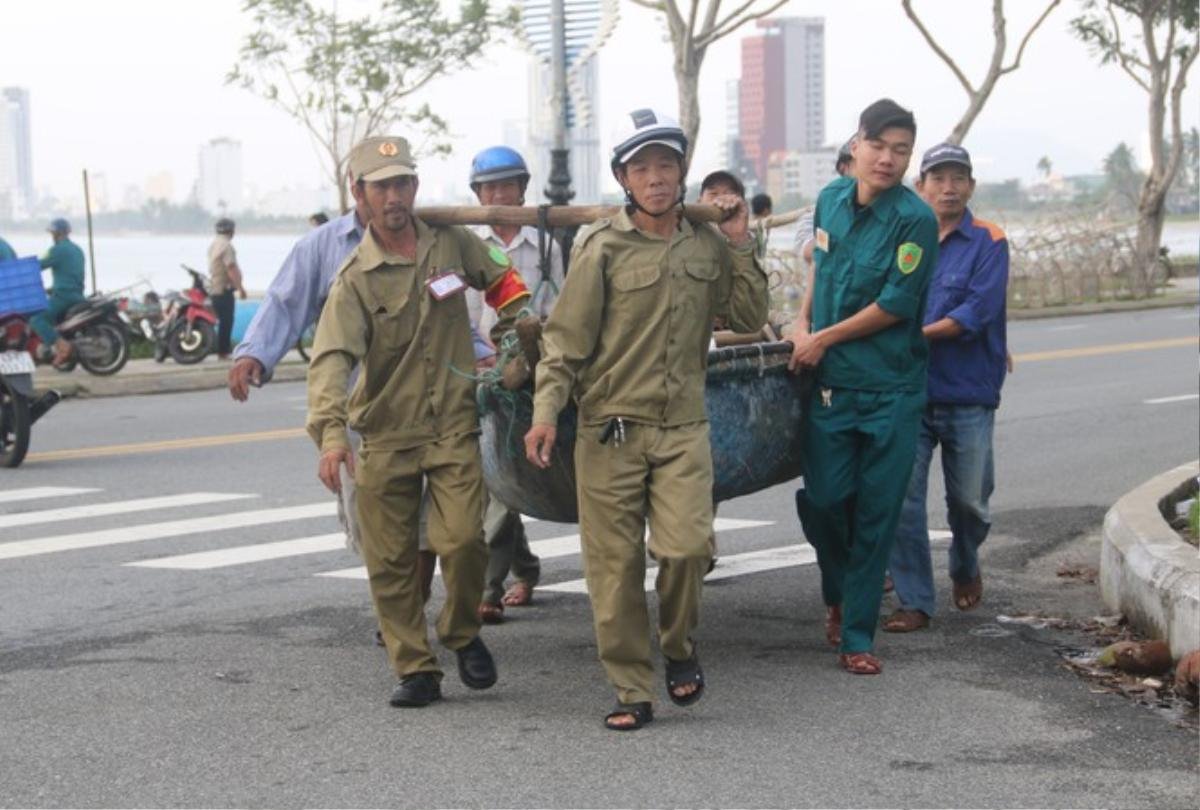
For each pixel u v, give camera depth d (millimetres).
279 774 5797
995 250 7742
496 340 6797
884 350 6910
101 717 6484
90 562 9680
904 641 7535
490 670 6652
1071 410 16344
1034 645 7453
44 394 13852
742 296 6504
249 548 10039
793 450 7188
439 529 6422
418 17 28797
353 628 7938
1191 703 6547
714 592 8641
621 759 5902
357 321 6336
